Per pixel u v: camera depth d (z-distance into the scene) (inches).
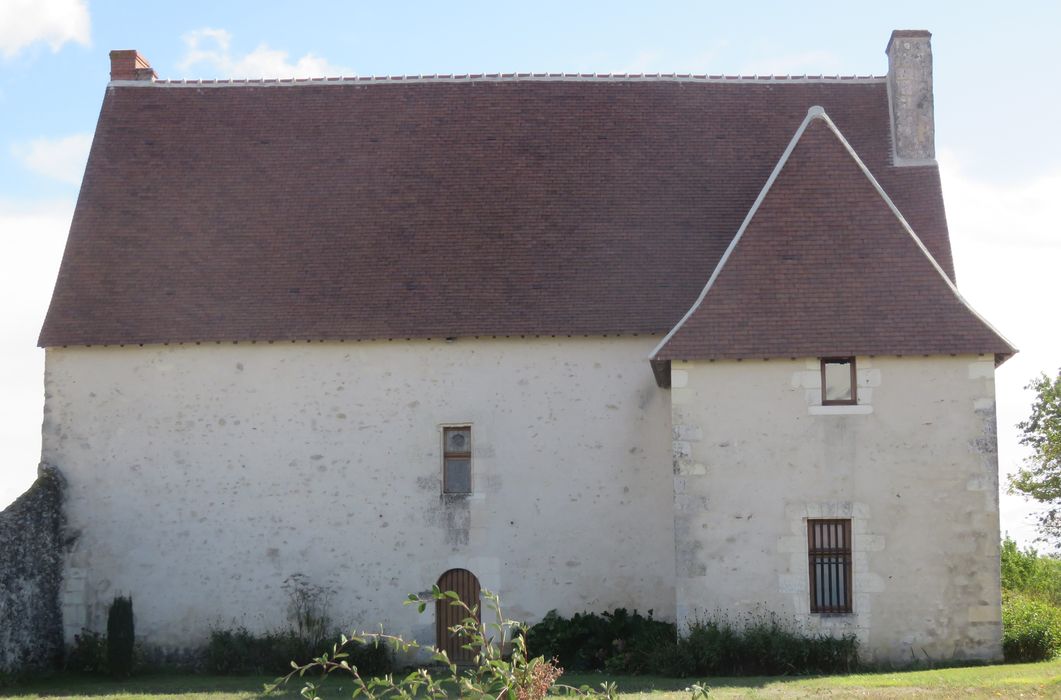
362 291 840.9
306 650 783.7
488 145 912.9
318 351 827.4
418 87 948.6
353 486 817.5
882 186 882.1
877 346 709.3
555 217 872.3
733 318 724.0
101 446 827.4
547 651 763.4
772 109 932.6
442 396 820.0
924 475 705.6
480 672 347.6
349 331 820.0
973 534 700.7
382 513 815.1
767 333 717.3
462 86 948.0
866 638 695.7
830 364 722.2
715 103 935.0
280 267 857.5
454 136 919.0
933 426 708.7
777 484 709.3
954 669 653.9
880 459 708.0
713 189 889.5
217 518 819.4
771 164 904.3
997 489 701.9
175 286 851.4
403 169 904.3
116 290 850.8
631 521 808.3
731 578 705.0
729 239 864.3
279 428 823.7
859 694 550.6
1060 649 720.3
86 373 832.9
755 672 679.1
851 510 705.0
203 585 814.5
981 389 709.3
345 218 880.3
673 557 804.0
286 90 950.4
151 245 872.3
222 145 920.9
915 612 697.0
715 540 707.4
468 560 808.9
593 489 811.4
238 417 824.9
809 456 709.9
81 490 823.7
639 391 816.3
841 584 705.6
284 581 812.6
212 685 717.3
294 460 821.2
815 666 678.5
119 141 923.4
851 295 726.5
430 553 811.4
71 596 814.5
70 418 829.8
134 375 831.7
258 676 771.4
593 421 815.7
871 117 920.9
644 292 834.8
